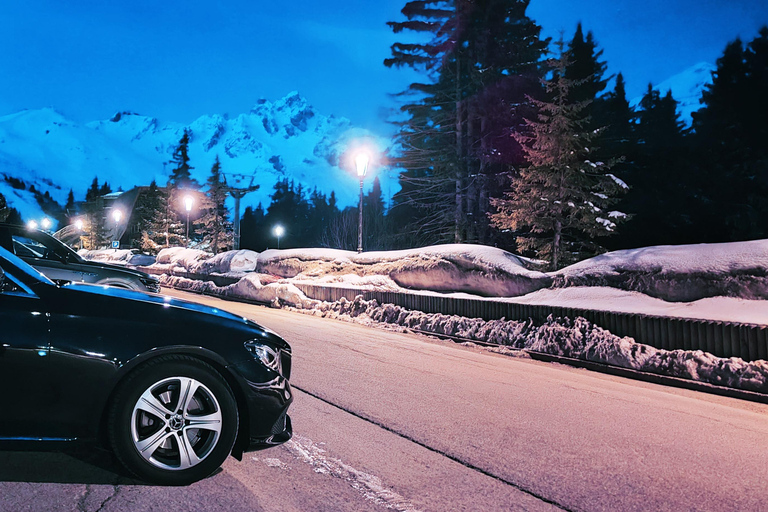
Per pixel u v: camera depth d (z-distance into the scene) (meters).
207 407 3.47
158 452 3.44
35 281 3.44
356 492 3.55
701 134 27.39
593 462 4.32
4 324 3.19
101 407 3.27
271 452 4.16
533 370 8.36
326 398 5.82
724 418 6.02
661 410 6.18
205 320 3.65
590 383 7.61
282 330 11.16
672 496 3.74
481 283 14.52
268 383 3.62
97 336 3.30
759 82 22.61
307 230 96.38
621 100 32.09
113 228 68.88
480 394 6.39
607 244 22.05
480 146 27.39
